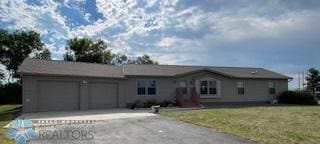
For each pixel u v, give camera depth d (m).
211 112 17.84
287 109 20.39
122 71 25.05
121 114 17.61
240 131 10.73
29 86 19.36
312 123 12.64
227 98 27.88
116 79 23.62
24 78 19.27
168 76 25.30
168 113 17.66
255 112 17.83
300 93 28.80
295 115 15.97
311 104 28.12
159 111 19.11
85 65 24.58
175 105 25.08
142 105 23.64
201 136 9.95
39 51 44.53
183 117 15.34
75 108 21.36
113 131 11.14
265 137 9.50
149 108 22.98
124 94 23.95
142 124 13.05
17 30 42.44
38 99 19.72
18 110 22.22
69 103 21.12
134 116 16.31
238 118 14.62
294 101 28.81
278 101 30.19
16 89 36.22
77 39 45.31
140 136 10.06
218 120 13.91
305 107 22.86
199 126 12.27
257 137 9.52
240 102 28.45
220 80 27.70
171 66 28.72
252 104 27.64
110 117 15.85
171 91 25.78
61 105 20.73
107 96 23.11
